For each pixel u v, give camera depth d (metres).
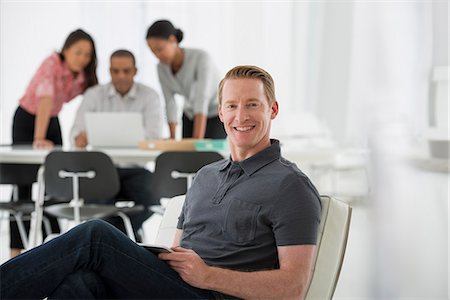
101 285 1.88
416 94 4.82
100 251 1.84
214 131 4.86
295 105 7.13
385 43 5.37
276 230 1.96
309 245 1.93
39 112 4.55
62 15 6.84
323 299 2.06
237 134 2.11
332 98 6.62
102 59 6.95
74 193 3.82
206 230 2.12
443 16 5.03
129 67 4.52
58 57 4.61
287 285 1.88
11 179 4.39
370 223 4.31
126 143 4.26
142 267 1.87
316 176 5.74
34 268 1.84
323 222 2.13
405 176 4.43
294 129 6.52
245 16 7.26
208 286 1.88
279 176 2.01
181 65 4.70
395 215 4.30
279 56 7.29
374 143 4.77
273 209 1.97
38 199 3.97
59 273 1.85
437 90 4.68
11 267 1.85
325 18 6.86
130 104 4.57
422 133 4.54
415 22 5.14
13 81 6.71
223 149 3.99
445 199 4.16
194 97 4.77
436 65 4.91
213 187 2.16
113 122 4.22
